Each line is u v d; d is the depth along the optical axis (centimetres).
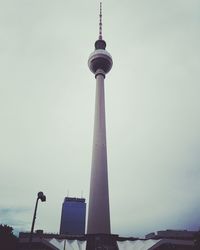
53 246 6981
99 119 10744
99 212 8681
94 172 9519
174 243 7469
